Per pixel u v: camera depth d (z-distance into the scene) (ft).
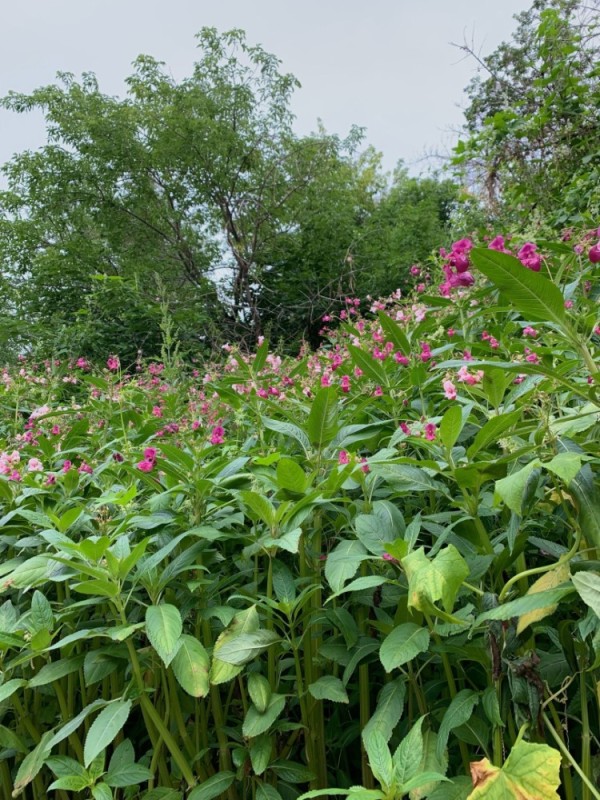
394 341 8.24
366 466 5.20
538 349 6.11
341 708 5.62
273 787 4.68
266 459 5.49
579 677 4.25
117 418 11.12
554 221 17.60
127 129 48.52
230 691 5.35
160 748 5.08
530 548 5.29
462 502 4.69
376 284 48.19
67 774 4.58
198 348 37.50
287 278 49.37
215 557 5.52
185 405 13.14
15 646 5.13
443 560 3.57
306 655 5.05
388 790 3.11
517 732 4.03
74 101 48.80
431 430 4.98
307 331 47.06
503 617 3.42
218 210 52.42
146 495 6.79
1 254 49.29
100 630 4.47
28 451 9.12
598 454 4.34
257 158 50.62
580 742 4.46
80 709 5.86
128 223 51.26
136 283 37.60
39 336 34.24
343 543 4.77
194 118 48.52
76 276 46.14
